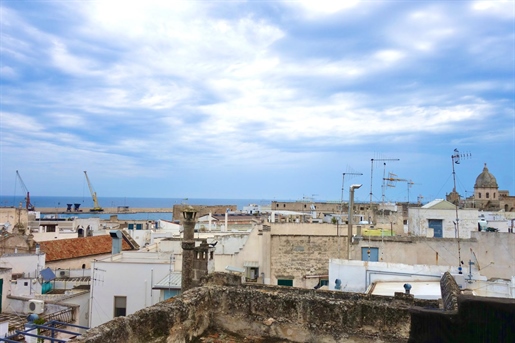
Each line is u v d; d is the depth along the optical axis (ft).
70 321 78.79
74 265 145.89
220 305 29.76
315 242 106.93
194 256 61.52
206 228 164.25
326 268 105.91
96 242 161.89
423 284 62.59
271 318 28.45
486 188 243.81
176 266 100.27
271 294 29.12
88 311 103.60
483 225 115.14
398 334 25.76
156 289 93.81
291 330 27.89
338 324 27.07
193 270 60.54
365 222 131.23
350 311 27.02
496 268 81.46
